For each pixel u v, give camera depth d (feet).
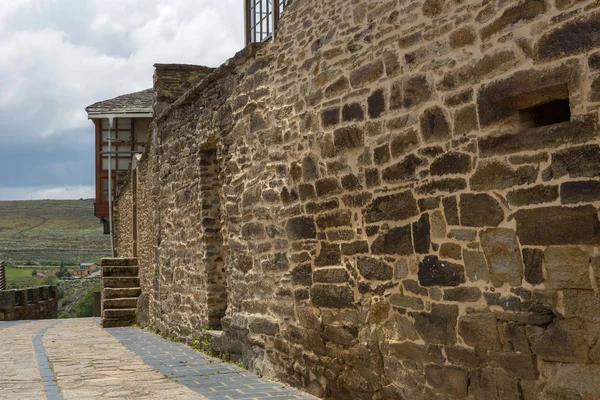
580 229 11.93
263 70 23.27
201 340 29.66
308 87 20.25
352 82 18.16
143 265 47.24
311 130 20.02
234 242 25.68
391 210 16.67
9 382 21.74
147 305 43.27
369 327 17.49
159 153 37.40
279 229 22.00
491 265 13.79
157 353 28.78
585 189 11.87
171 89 37.83
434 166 15.30
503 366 13.50
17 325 50.75
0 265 74.54
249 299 24.27
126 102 86.17
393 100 16.61
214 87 27.94
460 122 14.58
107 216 84.53
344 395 18.44
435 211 15.26
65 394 19.70
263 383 21.57
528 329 12.91
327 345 19.22
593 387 11.74
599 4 11.67
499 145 13.61
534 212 12.84
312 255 20.08
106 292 47.47
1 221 366.84
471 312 14.26
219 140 27.27
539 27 12.75
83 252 299.17
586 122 11.87
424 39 15.65
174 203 34.58
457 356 14.64
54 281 195.11
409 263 16.10
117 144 84.69
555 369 12.43
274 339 22.22
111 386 21.01
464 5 14.56
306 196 20.36
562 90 12.51
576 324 12.02
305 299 20.42
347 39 18.45
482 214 14.01
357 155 17.94
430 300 15.40
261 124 23.27
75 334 39.19
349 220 18.33
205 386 21.04
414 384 15.92
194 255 31.07
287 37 21.74
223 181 27.22
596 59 11.69
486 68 13.94
